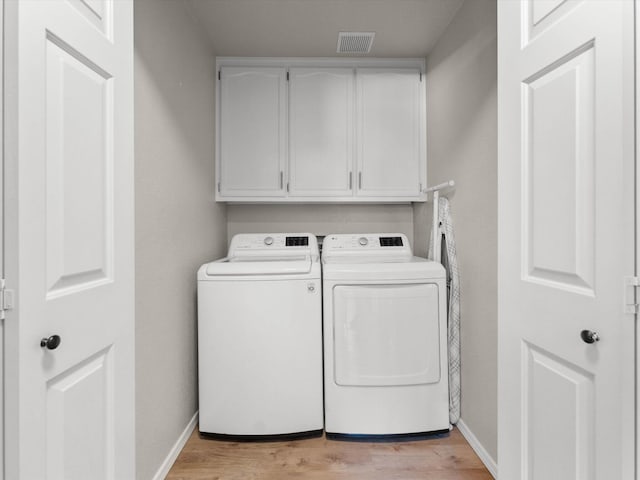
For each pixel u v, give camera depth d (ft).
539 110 2.91
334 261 7.72
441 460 5.87
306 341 6.42
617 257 2.25
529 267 3.07
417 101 8.63
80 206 2.68
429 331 6.49
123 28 3.26
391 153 8.61
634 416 2.22
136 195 4.63
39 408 2.29
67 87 2.54
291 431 6.39
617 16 2.22
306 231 9.50
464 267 6.48
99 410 2.95
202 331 6.39
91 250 2.81
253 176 8.47
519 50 3.12
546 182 2.84
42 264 2.31
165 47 5.52
